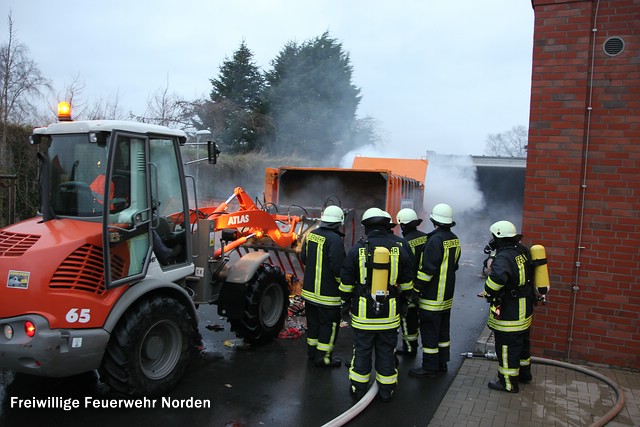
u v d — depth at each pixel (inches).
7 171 417.1
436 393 193.5
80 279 158.7
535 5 220.4
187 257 206.4
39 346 150.0
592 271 216.4
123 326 169.9
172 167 203.5
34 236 164.6
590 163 215.5
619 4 208.7
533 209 223.8
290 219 306.8
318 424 166.7
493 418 171.6
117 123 170.9
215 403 180.1
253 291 233.5
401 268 185.5
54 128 175.8
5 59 602.5
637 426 165.9
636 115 207.3
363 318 181.9
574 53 214.7
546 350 224.7
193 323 199.9
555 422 169.0
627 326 211.6
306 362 223.3
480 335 248.7
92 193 173.2
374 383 190.5
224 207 262.1
